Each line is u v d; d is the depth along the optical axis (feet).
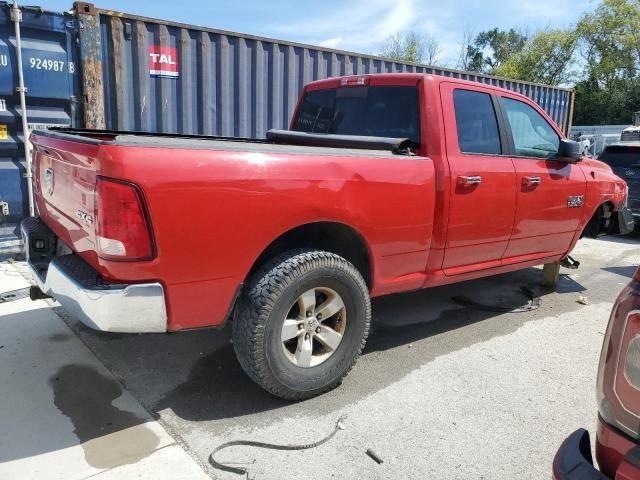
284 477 8.59
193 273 9.07
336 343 11.07
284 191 9.76
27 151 19.36
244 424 10.02
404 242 12.03
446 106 13.03
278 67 25.18
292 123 16.78
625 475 5.08
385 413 10.59
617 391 5.39
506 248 14.94
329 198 10.39
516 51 202.80
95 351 12.76
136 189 8.32
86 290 8.70
